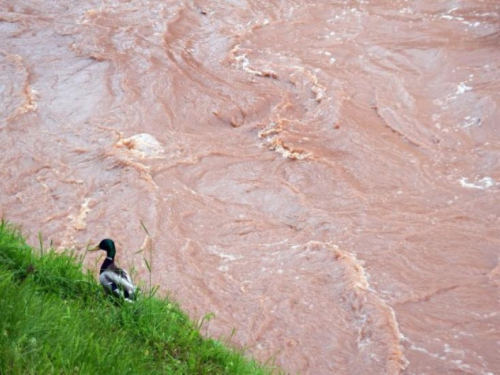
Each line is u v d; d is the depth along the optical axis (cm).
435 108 2538
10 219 1998
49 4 3231
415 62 2788
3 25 3028
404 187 2183
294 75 2739
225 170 2259
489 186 2161
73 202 2084
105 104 2552
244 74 2777
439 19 3028
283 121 2467
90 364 909
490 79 2609
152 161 2262
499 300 1745
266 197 2144
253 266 1867
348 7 3200
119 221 2012
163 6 3212
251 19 3155
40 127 2425
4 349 860
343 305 1733
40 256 1325
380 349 1592
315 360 1575
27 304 995
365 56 2859
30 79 2681
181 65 2792
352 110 2544
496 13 2967
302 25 3094
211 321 1661
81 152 2302
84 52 2830
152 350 1112
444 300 1744
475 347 1608
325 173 2233
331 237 1973
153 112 2522
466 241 1944
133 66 2753
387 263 1866
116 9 3195
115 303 1196
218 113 2534
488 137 2369
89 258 1850
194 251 1916
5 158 2252
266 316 1692
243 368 1185
